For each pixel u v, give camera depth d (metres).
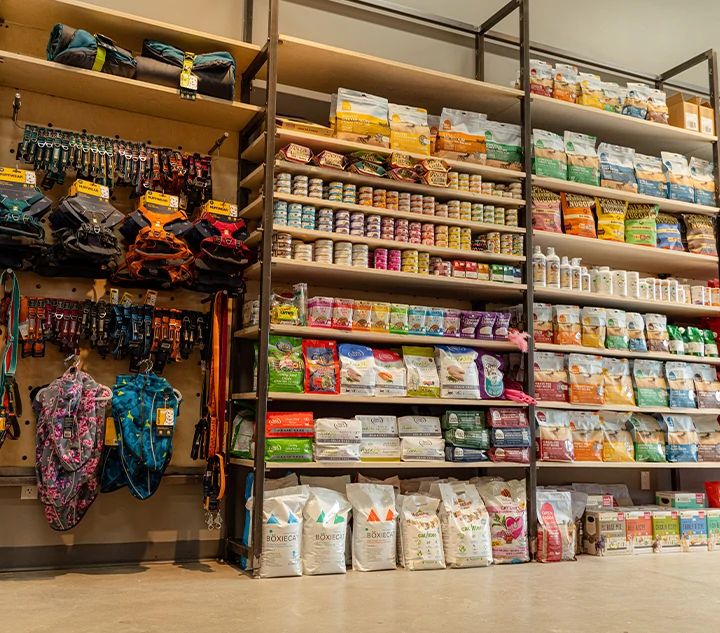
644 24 5.99
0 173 3.59
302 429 3.94
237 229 4.07
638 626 2.92
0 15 3.91
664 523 4.82
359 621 2.88
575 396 4.75
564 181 4.88
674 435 5.07
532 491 4.45
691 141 5.59
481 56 5.31
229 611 2.99
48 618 2.83
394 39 5.08
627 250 5.16
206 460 4.12
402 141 4.46
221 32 4.55
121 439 3.75
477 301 5.17
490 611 3.11
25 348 3.75
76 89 3.97
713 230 5.52
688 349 5.35
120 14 3.89
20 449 3.82
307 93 4.79
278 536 3.70
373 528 3.94
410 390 4.29
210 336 4.17
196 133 4.43
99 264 3.81
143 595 3.26
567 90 5.00
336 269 4.16
